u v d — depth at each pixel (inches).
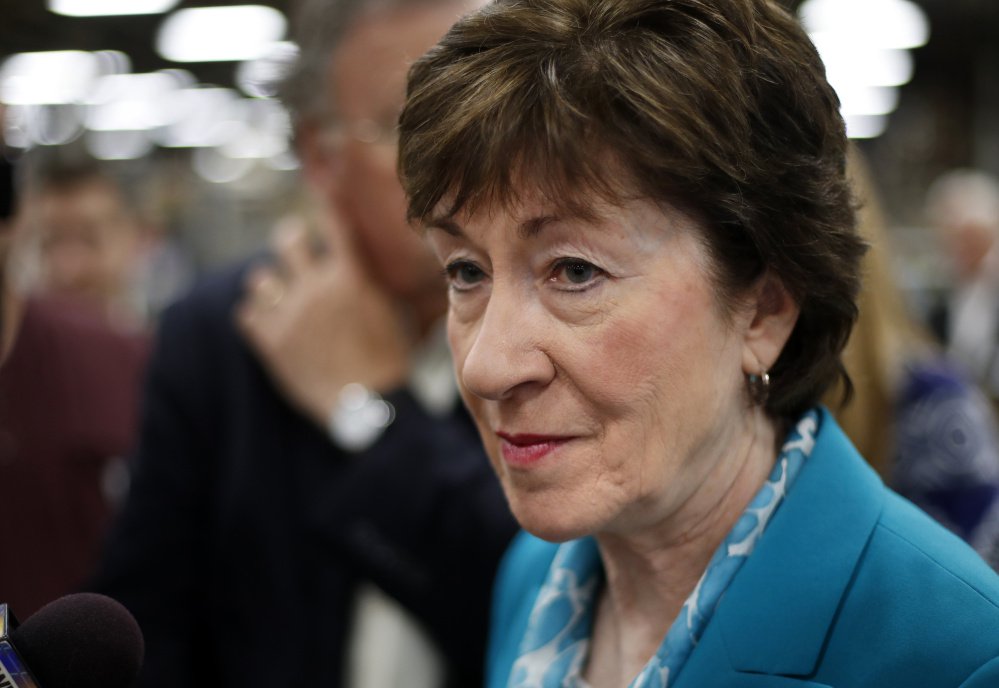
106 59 318.7
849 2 288.2
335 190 62.7
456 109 29.6
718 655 31.6
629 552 36.0
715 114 28.6
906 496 60.2
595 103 28.2
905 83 364.8
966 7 298.2
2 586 84.0
